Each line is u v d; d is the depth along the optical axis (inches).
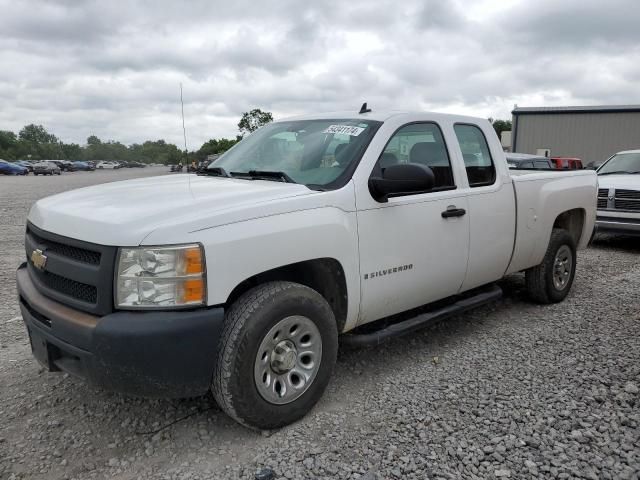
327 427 129.7
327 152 154.3
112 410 138.6
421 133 167.9
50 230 127.0
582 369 160.4
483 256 182.9
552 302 227.8
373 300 148.9
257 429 126.1
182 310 111.3
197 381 114.0
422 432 126.7
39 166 2057.1
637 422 129.6
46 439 125.6
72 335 113.2
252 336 119.0
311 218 131.2
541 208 208.1
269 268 122.5
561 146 1325.0
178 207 119.1
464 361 168.2
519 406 138.4
